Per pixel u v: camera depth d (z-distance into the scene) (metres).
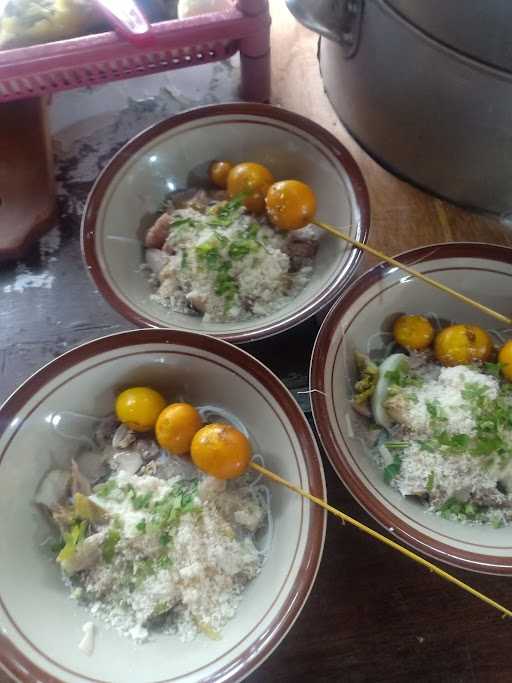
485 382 0.68
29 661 0.56
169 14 0.98
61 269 0.86
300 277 0.79
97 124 0.95
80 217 0.89
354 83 0.82
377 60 0.74
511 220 0.85
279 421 0.65
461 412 0.66
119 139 0.94
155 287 0.80
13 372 0.80
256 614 0.59
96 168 0.92
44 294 0.84
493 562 0.59
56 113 0.96
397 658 0.65
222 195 0.85
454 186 0.82
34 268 0.86
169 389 0.73
